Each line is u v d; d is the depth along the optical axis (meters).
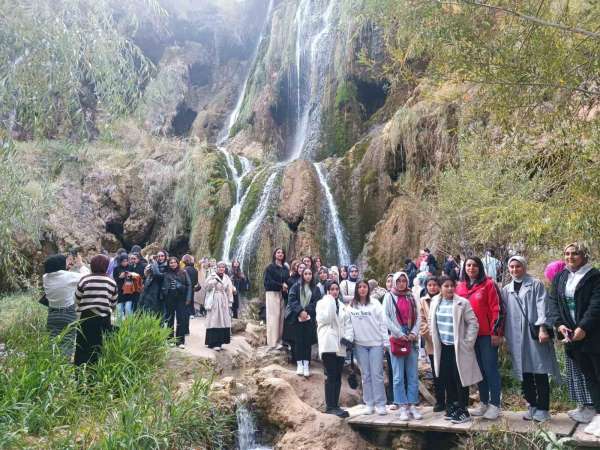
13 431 4.80
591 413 5.49
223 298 9.66
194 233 19.41
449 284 6.07
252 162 22.69
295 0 27.91
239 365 9.21
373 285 9.86
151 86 7.05
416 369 6.48
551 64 4.16
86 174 20.36
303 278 8.48
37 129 5.48
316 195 18.45
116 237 21.16
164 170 21.45
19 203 5.97
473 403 7.62
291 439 6.49
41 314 9.18
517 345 5.73
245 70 35.78
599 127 4.52
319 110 24.48
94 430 5.21
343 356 6.96
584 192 4.68
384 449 6.26
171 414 5.73
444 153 14.32
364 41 21.30
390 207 17.23
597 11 4.31
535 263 8.91
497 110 4.68
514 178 8.65
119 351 6.70
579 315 5.16
